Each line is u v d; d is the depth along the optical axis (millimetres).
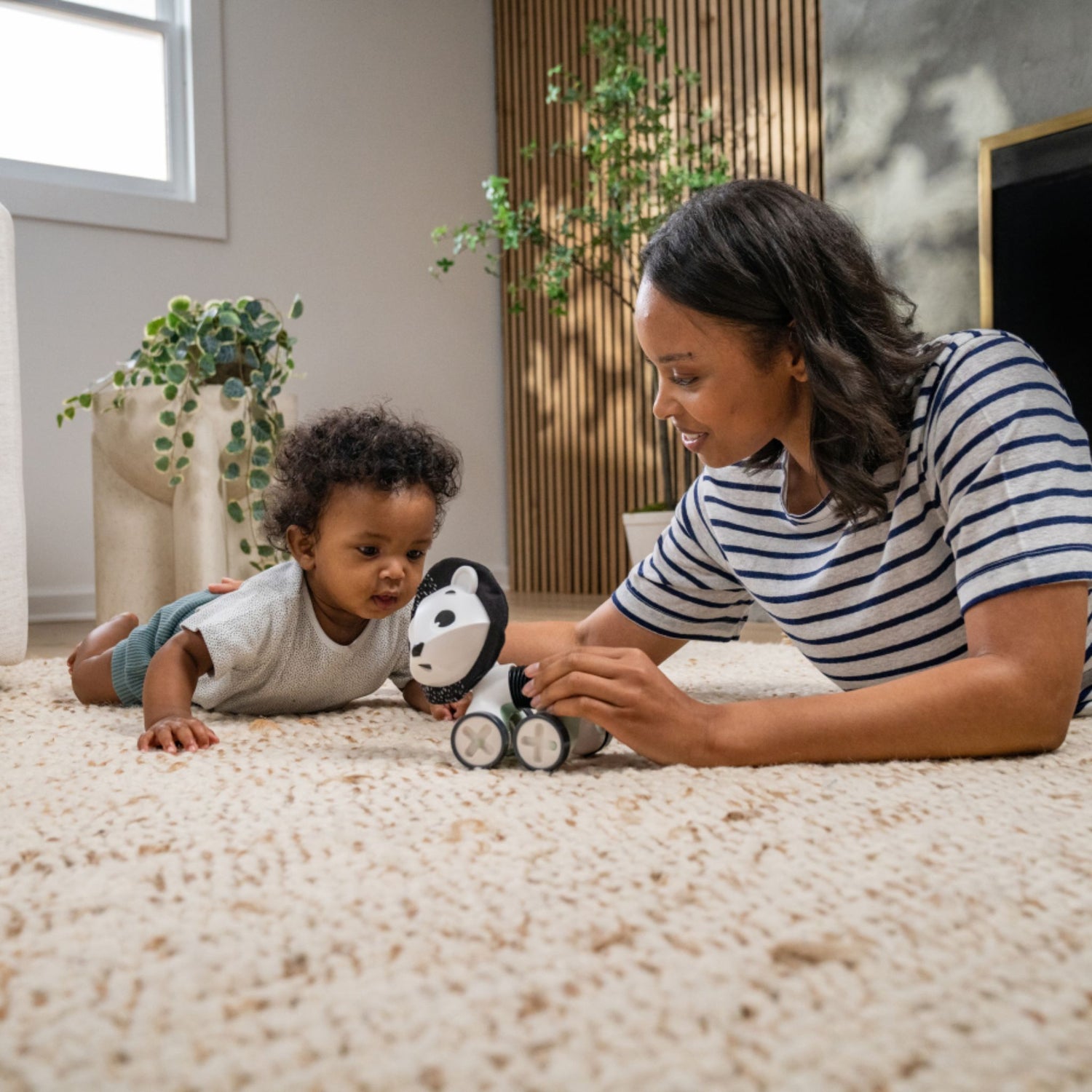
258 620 1286
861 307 990
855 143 2982
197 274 4008
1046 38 2562
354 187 4457
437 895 643
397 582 1275
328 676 1375
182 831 778
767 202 968
